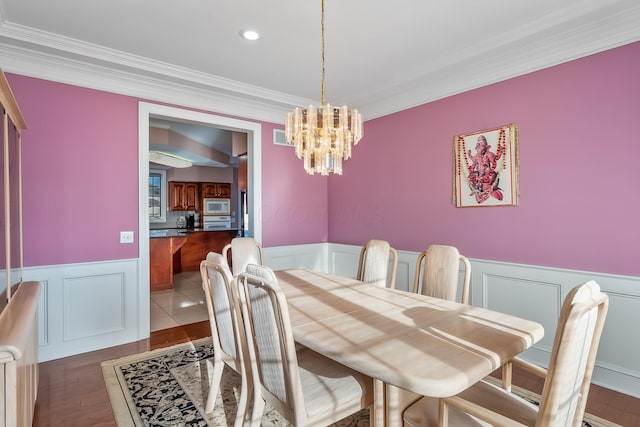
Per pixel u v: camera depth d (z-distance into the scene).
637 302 2.17
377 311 1.72
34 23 2.33
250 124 3.98
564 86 2.47
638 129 2.15
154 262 5.05
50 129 2.76
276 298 1.28
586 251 2.38
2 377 1.15
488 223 2.94
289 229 4.34
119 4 2.11
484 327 1.48
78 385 2.33
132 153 3.16
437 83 3.28
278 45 2.65
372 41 2.59
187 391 2.22
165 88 3.31
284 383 1.37
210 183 8.86
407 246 3.65
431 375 1.05
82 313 2.91
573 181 2.44
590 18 2.17
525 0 2.08
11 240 1.86
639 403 2.11
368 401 1.50
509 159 2.78
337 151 2.10
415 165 3.55
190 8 2.16
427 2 2.10
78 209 2.89
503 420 1.03
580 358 1.06
